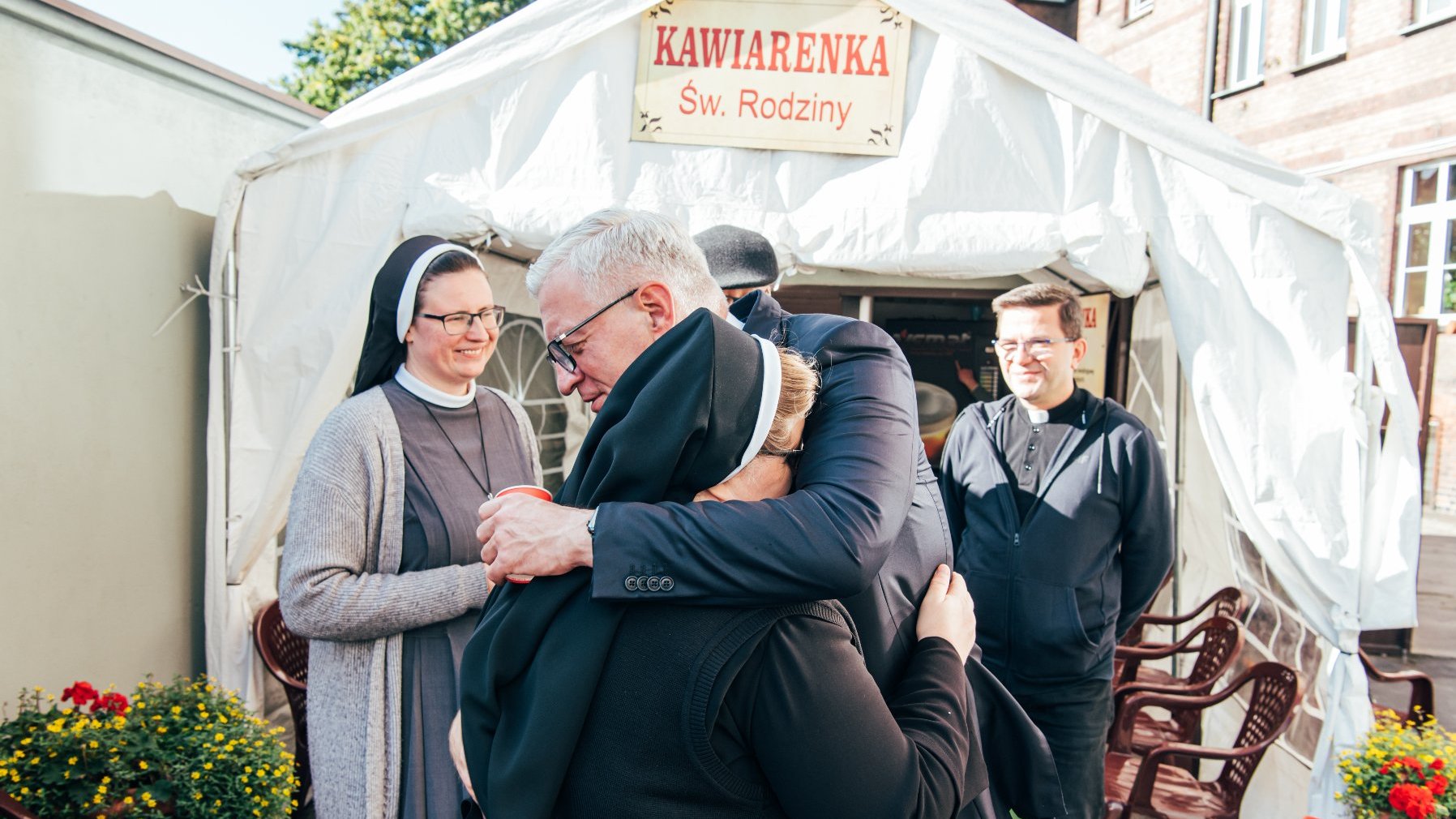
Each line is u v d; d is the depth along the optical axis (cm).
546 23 308
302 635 188
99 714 241
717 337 95
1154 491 256
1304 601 284
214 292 307
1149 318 391
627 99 314
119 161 305
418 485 199
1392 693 553
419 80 306
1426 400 685
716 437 93
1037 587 253
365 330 307
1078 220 295
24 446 269
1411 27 1091
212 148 354
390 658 192
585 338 112
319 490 191
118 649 305
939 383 389
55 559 280
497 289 395
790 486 104
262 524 303
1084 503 254
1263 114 1298
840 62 309
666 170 312
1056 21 1736
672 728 85
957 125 306
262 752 246
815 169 312
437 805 191
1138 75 1541
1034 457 264
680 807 86
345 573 189
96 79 295
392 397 205
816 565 88
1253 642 351
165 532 328
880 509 95
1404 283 1141
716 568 87
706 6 312
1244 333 284
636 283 110
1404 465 273
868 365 112
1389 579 273
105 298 299
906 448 105
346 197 303
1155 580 265
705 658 85
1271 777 326
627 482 95
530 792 86
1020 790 126
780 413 101
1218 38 1363
